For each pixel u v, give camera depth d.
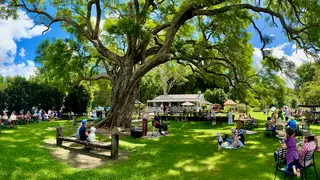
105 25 25.73
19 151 11.90
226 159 10.93
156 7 23.34
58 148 13.01
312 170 9.05
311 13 16.52
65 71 23.97
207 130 21.73
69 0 24.17
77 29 21.95
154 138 17.02
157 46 24.55
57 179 8.11
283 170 7.86
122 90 20.88
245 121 23.80
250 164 10.09
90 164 9.95
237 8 18.30
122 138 16.86
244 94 27.36
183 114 33.47
